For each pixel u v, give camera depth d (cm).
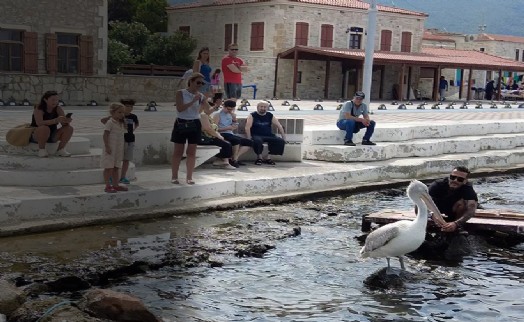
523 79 6450
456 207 1017
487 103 4434
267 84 4572
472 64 4856
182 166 1361
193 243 938
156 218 1072
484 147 2002
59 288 732
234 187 1246
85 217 1006
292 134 1546
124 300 629
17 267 789
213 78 2025
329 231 1066
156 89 3148
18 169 1099
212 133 1370
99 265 812
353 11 4791
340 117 1667
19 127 1123
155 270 822
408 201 1360
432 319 706
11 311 642
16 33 2662
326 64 4641
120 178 1127
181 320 667
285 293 768
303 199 1308
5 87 2617
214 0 5138
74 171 1109
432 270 881
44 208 987
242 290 770
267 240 976
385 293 782
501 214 1087
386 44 5038
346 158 1595
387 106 3378
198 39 5147
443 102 4428
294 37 4569
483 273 880
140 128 1568
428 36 6569
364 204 1309
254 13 4650
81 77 2809
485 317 717
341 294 773
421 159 1717
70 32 2778
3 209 945
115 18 5416
